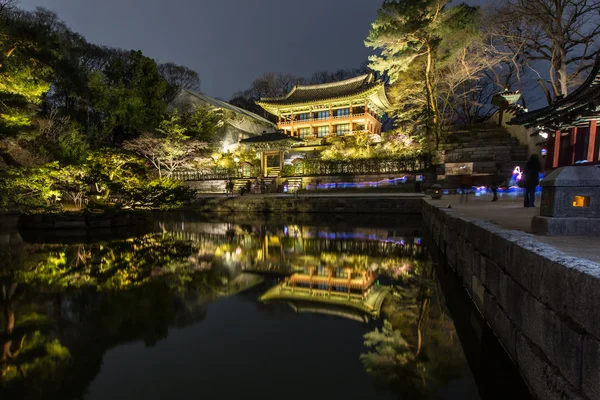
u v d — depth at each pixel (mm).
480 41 25422
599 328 2043
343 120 39000
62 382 3570
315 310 5852
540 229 4418
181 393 3381
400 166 26812
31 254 10375
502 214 7824
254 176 33188
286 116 42594
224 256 10422
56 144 22703
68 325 5117
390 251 10969
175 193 16984
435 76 28922
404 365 3982
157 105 35938
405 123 36344
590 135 10289
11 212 21438
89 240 13133
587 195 4168
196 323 5258
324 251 11148
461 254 6617
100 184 15492
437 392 3451
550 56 23891
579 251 3238
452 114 34688
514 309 3539
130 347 4414
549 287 2725
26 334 4773
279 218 21938
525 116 12273
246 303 6191
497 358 4129
